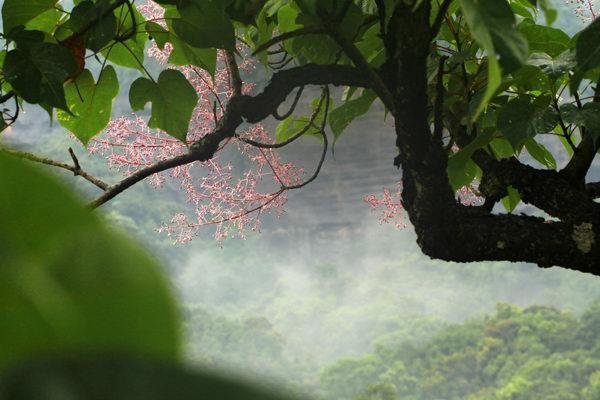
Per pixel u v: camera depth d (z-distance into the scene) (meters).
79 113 2.87
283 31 3.00
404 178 2.60
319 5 2.61
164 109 2.84
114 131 3.76
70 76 2.50
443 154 2.44
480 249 2.50
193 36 2.56
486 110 2.76
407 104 2.39
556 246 2.46
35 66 2.20
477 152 2.72
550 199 2.52
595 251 2.44
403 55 2.34
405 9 2.30
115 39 2.65
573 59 2.33
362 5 2.96
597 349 43.50
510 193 3.03
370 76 2.61
